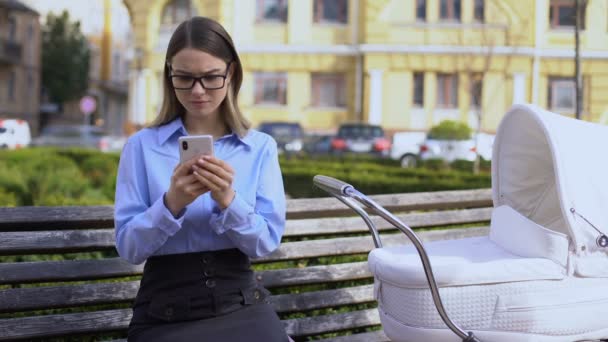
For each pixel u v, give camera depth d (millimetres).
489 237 2588
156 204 1960
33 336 2318
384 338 2953
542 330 2150
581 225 2166
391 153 18312
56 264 2393
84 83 38844
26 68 34062
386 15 22281
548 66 21406
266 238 2111
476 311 2111
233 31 23141
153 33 23453
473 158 16203
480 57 21328
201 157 1908
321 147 18938
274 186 2236
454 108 22094
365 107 22516
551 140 2199
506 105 21484
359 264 2975
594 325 2199
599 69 21094
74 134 23562
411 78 22266
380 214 2035
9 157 11461
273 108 23094
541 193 2594
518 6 21297
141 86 23438
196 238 2076
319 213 2990
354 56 22891
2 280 2303
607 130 2338
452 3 22094
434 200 3293
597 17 21078
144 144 2172
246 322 2035
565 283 2166
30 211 2402
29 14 34188
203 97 2088
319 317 2824
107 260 2480
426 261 2020
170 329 1994
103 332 2434
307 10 23031
